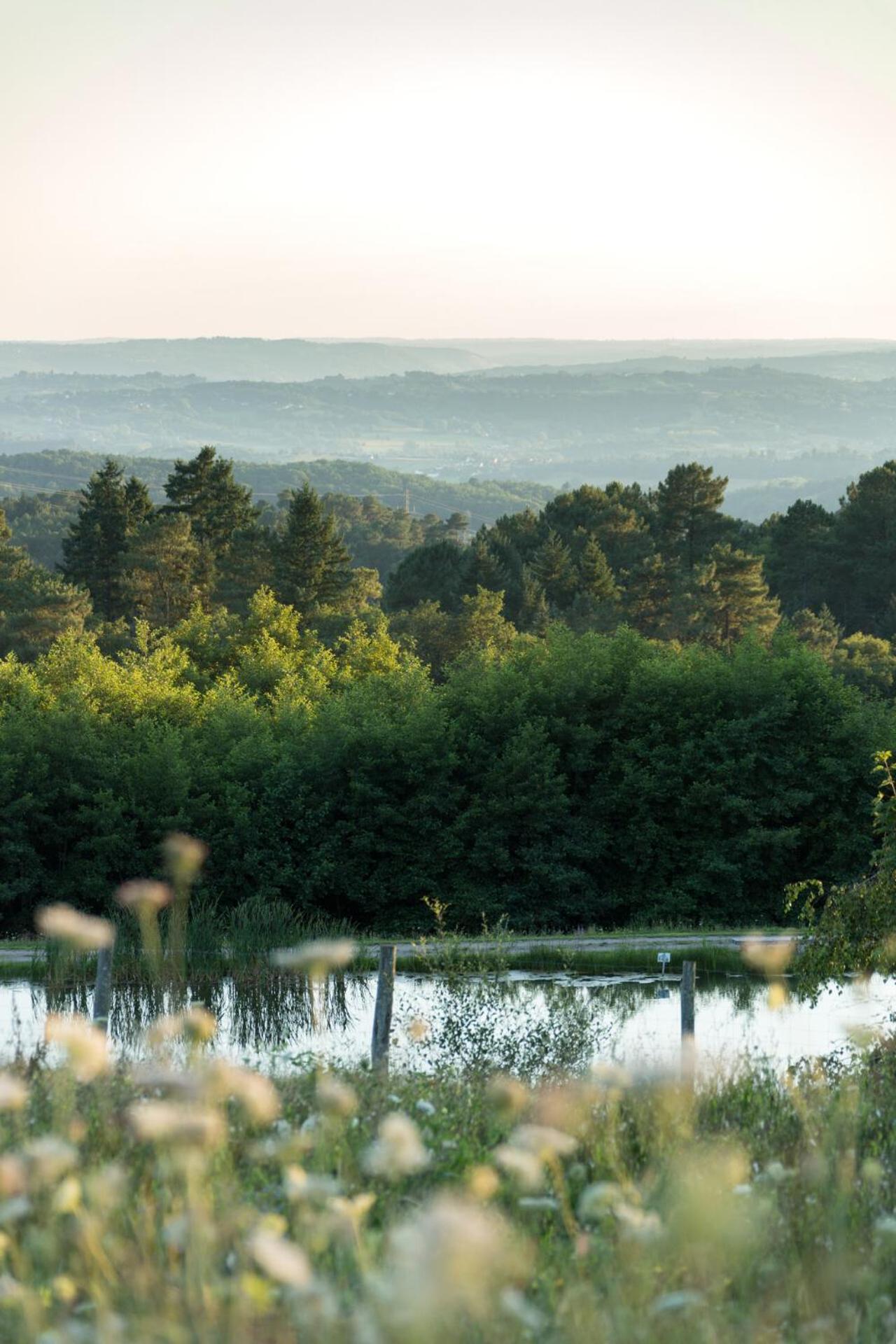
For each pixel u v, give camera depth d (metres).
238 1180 10.44
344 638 148.25
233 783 90.31
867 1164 10.95
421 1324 6.16
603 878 94.69
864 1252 9.93
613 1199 10.12
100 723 95.62
